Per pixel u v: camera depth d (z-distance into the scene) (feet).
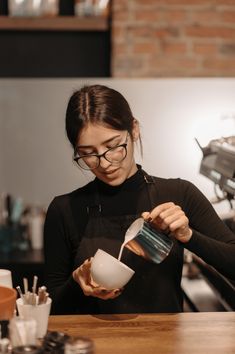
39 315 4.09
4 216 10.01
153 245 4.56
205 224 5.40
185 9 10.65
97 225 5.44
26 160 9.74
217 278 7.39
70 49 11.43
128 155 5.07
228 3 10.64
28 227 10.26
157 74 10.78
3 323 3.89
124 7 10.62
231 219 7.38
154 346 4.03
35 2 10.78
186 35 10.69
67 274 5.58
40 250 10.11
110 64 11.24
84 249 5.39
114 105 4.92
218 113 8.79
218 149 8.02
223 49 10.73
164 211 4.58
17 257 9.55
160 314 4.76
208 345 4.04
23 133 9.70
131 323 4.52
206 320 4.59
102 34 11.40
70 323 4.52
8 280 4.40
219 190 7.63
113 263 4.40
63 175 9.71
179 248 5.36
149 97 8.93
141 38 10.70
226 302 7.21
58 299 5.12
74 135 4.98
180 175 8.47
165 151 8.57
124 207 5.47
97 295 4.65
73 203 5.52
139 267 5.26
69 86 9.55
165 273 5.29
